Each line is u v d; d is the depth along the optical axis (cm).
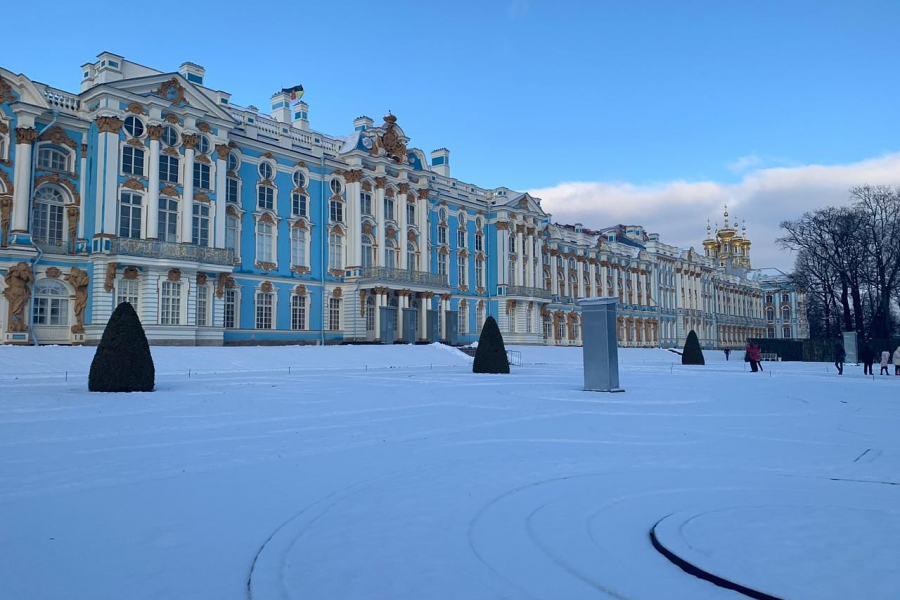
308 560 595
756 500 808
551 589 530
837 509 764
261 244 4828
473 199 6950
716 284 11962
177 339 3988
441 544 641
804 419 1594
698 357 5184
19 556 602
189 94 4228
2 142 3581
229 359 3569
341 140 5594
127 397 2006
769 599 505
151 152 3981
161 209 4050
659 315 10019
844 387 2691
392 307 5391
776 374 3778
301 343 5041
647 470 987
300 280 5062
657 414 1684
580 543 646
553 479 926
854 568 566
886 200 6500
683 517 730
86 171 3897
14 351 3003
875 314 6956
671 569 578
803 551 611
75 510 752
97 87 3800
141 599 510
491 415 1636
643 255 9756
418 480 916
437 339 5934
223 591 525
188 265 4044
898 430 1407
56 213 3838
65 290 3809
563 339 8000
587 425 1468
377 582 543
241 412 1655
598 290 8800
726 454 1117
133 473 946
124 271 3841
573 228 8869
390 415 1625
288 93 5556
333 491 851
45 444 1172
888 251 6469
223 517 729
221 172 4394
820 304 8188
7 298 3553
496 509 768
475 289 6806
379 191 5584
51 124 3741
